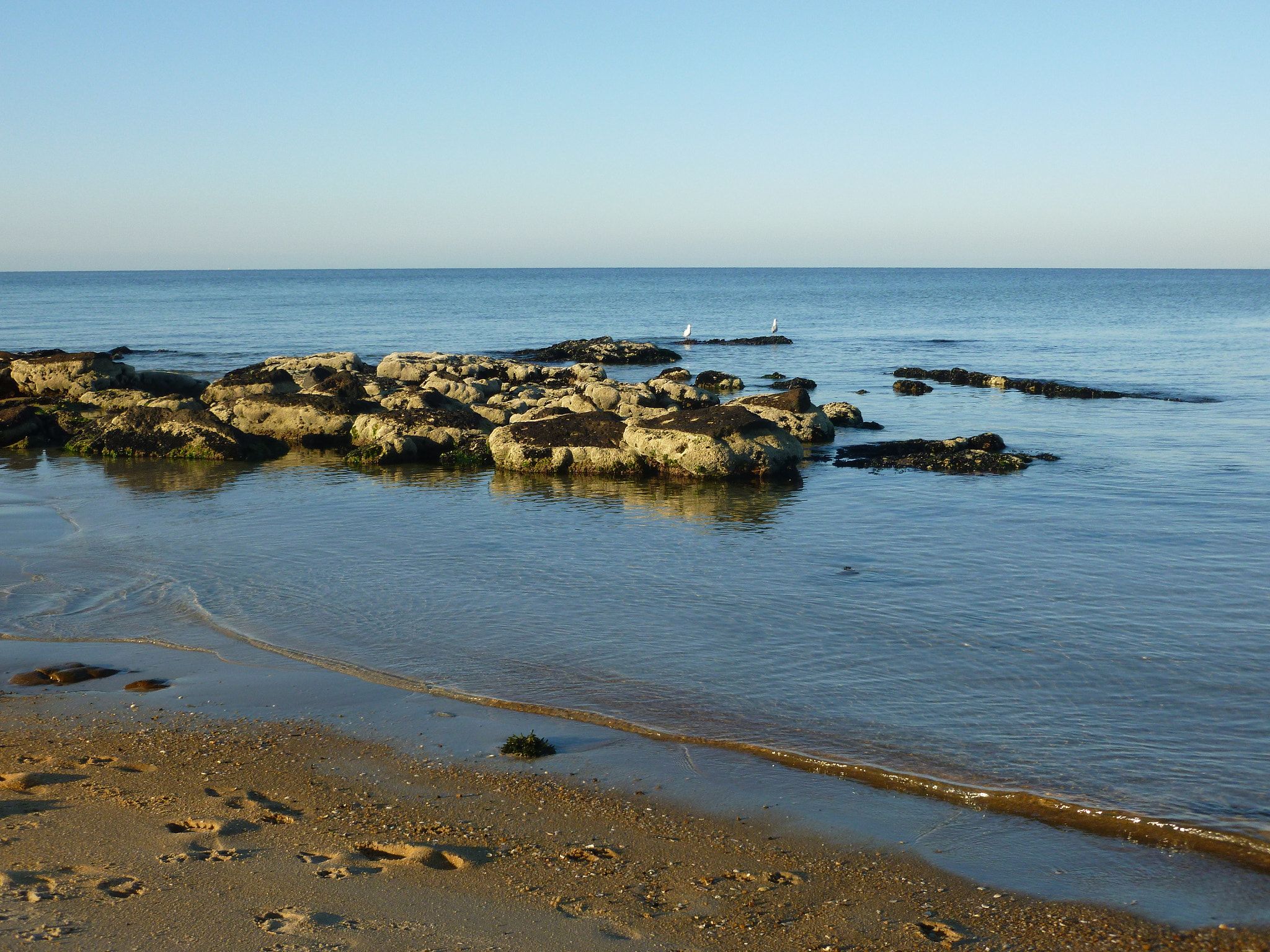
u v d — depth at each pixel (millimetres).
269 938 7238
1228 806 9531
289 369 49594
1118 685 12555
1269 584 16859
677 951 7258
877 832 9164
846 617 15273
